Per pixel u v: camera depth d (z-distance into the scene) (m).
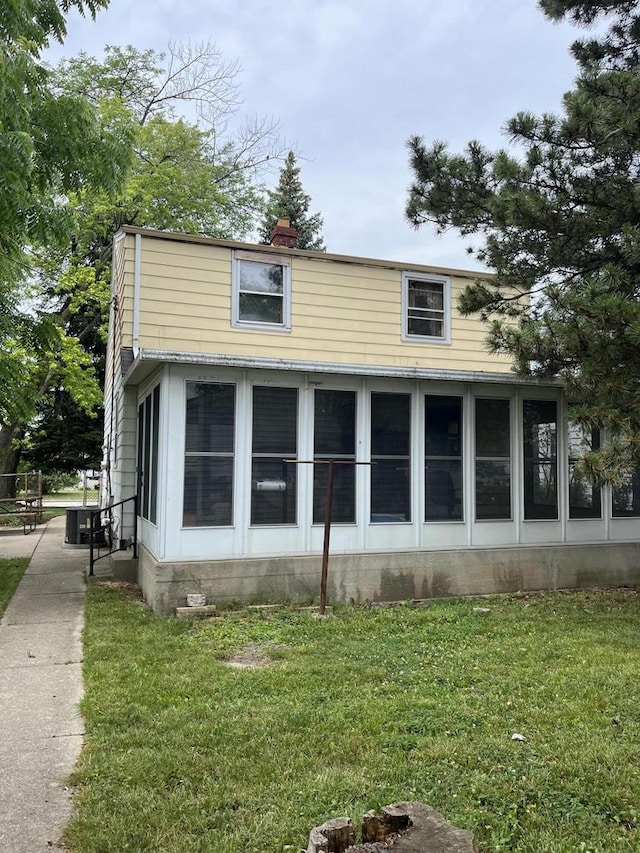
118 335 11.27
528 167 7.84
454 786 3.28
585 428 6.79
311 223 37.59
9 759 3.61
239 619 6.96
